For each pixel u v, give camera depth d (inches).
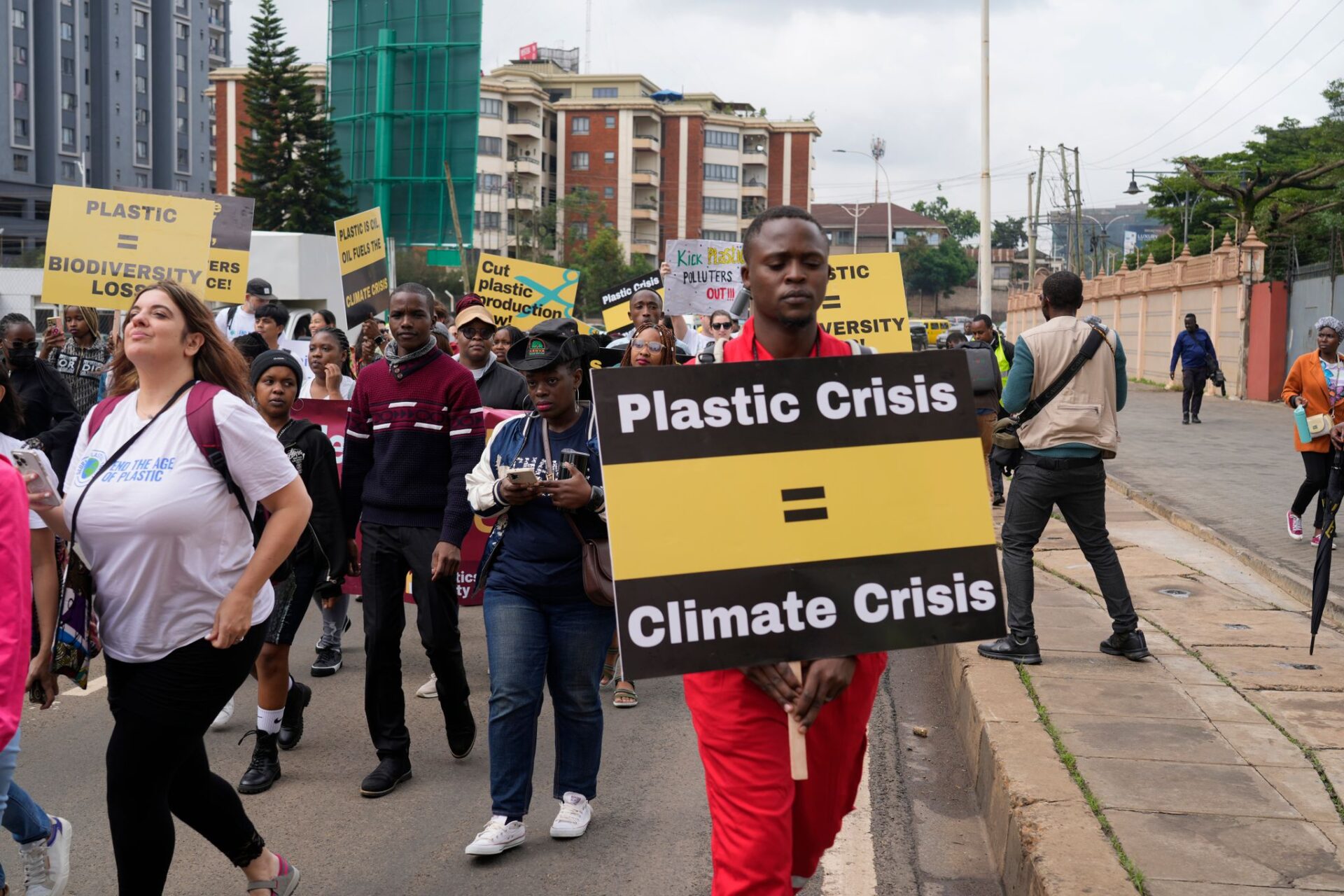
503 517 183.6
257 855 154.7
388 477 207.0
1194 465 620.1
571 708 185.3
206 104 3796.8
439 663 213.8
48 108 3184.1
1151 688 223.9
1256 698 218.4
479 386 296.8
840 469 112.8
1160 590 318.3
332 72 1098.1
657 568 108.3
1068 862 147.6
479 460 198.2
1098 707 211.3
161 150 3604.8
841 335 345.4
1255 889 142.1
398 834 188.9
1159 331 1444.4
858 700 118.3
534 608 182.2
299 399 292.7
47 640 147.9
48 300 334.0
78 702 257.0
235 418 136.9
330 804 201.5
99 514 134.3
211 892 168.6
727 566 109.7
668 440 109.8
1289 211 1577.3
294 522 140.4
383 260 484.4
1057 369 237.3
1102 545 245.6
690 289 509.0
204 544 136.3
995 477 483.2
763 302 116.8
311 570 208.5
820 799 120.6
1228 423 887.7
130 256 337.7
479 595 268.5
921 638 113.0
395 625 208.8
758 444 111.5
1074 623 279.0
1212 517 446.9
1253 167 2068.2
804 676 112.3
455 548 201.3
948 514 114.7
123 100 3449.8
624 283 532.4
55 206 335.3
